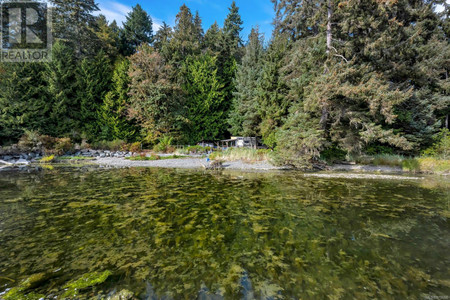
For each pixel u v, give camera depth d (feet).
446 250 12.02
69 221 16.15
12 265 10.30
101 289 8.59
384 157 49.29
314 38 49.75
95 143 79.82
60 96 75.87
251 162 54.03
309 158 44.14
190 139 90.79
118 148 80.53
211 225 15.57
